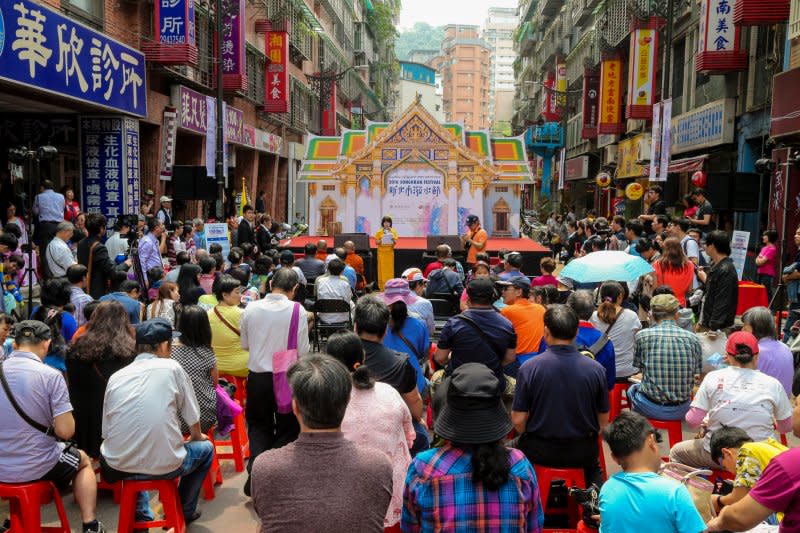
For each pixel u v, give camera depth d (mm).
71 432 4566
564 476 4434
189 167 15961
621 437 3367
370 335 4820
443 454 3080
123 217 12914
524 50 71625
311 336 9266
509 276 8805
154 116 19156
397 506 4078
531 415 4434
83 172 16922
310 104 44438
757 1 14422
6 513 5473
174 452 4625
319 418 2736
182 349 5469
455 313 9945
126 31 17766
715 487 4633
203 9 22406
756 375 4957
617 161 31750
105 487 5754
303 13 39344
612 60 29859
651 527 3168
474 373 3061
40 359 4711
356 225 20391
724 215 18219
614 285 6883
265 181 36219
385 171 20219
